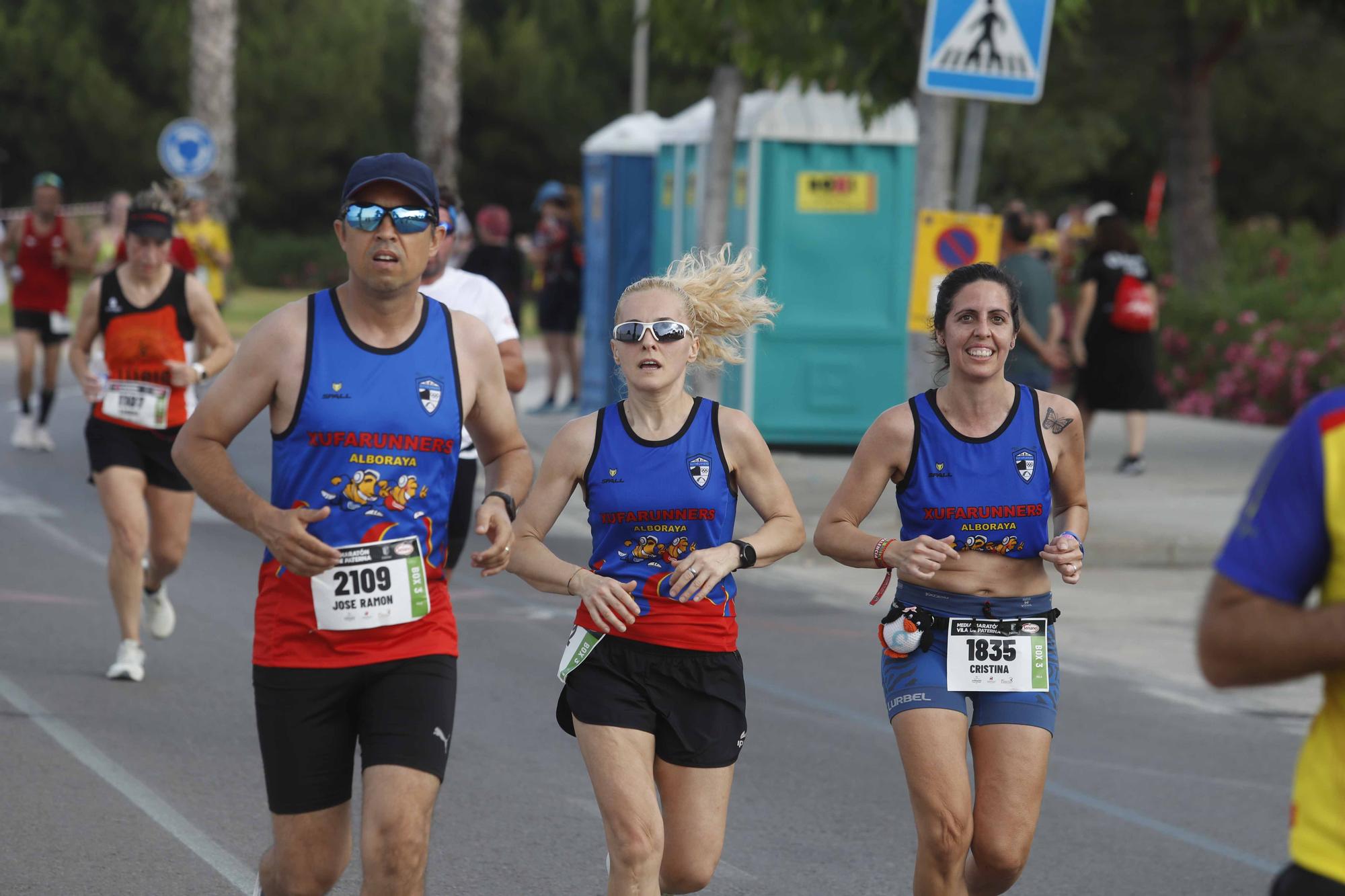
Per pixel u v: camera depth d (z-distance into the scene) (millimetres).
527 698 24281
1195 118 73250
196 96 111062
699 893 16703
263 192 157000
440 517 13078
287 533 12250
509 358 23109
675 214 54594
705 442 14344
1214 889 17516
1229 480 46844
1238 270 75312
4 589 30156
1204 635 8633
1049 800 20672
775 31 43125
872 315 50094
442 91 113062
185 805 18688
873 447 15000
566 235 61656
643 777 13570
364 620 12586
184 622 28156
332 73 151250
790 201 49594
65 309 48750
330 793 12781
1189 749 23312
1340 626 8219
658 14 46750
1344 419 8430
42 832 17641
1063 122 120438
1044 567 15055
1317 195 137625
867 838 18594
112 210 56281
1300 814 8695
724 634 14094
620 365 14422
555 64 158500
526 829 18422
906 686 14453
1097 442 55375
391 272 12562
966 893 14227
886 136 49406
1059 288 73125
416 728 12492
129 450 24156
